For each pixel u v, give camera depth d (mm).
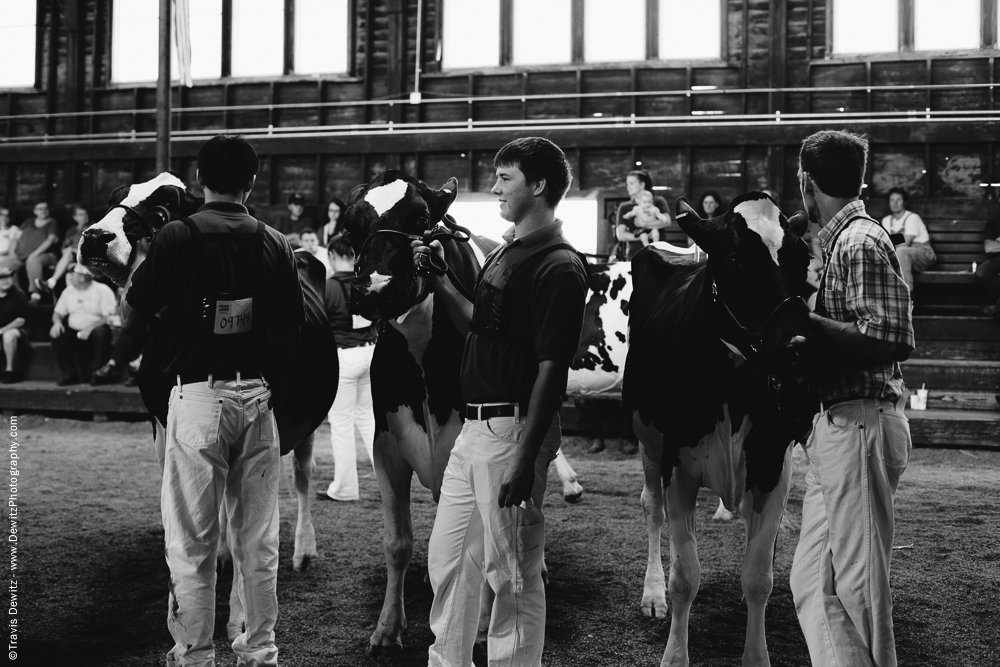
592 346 8391
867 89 13781
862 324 2871
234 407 3178
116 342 12484
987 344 11109
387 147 14766
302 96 15852
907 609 4484
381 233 3611
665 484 3600
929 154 13375
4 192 16562
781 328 2914
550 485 7785
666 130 13898
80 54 16625
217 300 3176
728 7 14383
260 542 3242
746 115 13844
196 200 4660
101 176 16172
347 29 15750
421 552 5590
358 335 6953
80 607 4531
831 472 2965
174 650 3283
